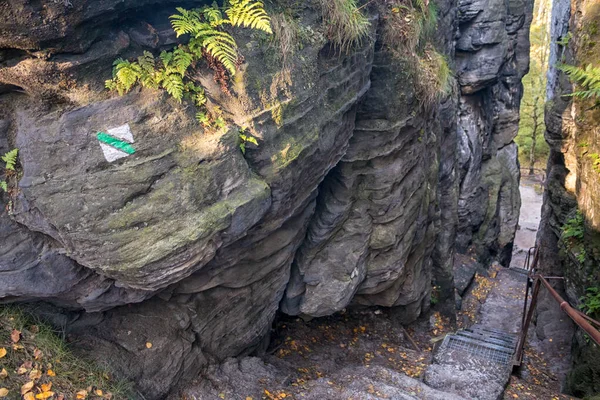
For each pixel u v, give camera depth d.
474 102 15.02
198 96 4.09
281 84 4.71
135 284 4.11
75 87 3.62
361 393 5.79
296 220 6.09
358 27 5.71
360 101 6.64
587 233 6.96
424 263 9.39
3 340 4.35
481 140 15.73
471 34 13.76
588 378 7.16
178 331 5.49
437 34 10.23
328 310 7.16
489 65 14.01
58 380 4.43
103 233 3.76
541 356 8.94
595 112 6.57
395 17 6.99
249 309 6.26
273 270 6.27
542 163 30.97
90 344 4.91
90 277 4.40
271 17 4.70
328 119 5.51
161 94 3.88
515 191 18.05
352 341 8.42
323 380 6.29
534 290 7.68
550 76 15.23
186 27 3.89
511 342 9.39
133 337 5.16
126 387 4.79
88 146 3.66
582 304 7.13
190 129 4.00
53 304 4.79
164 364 5.24
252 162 4.55
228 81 4.28
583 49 6.86
